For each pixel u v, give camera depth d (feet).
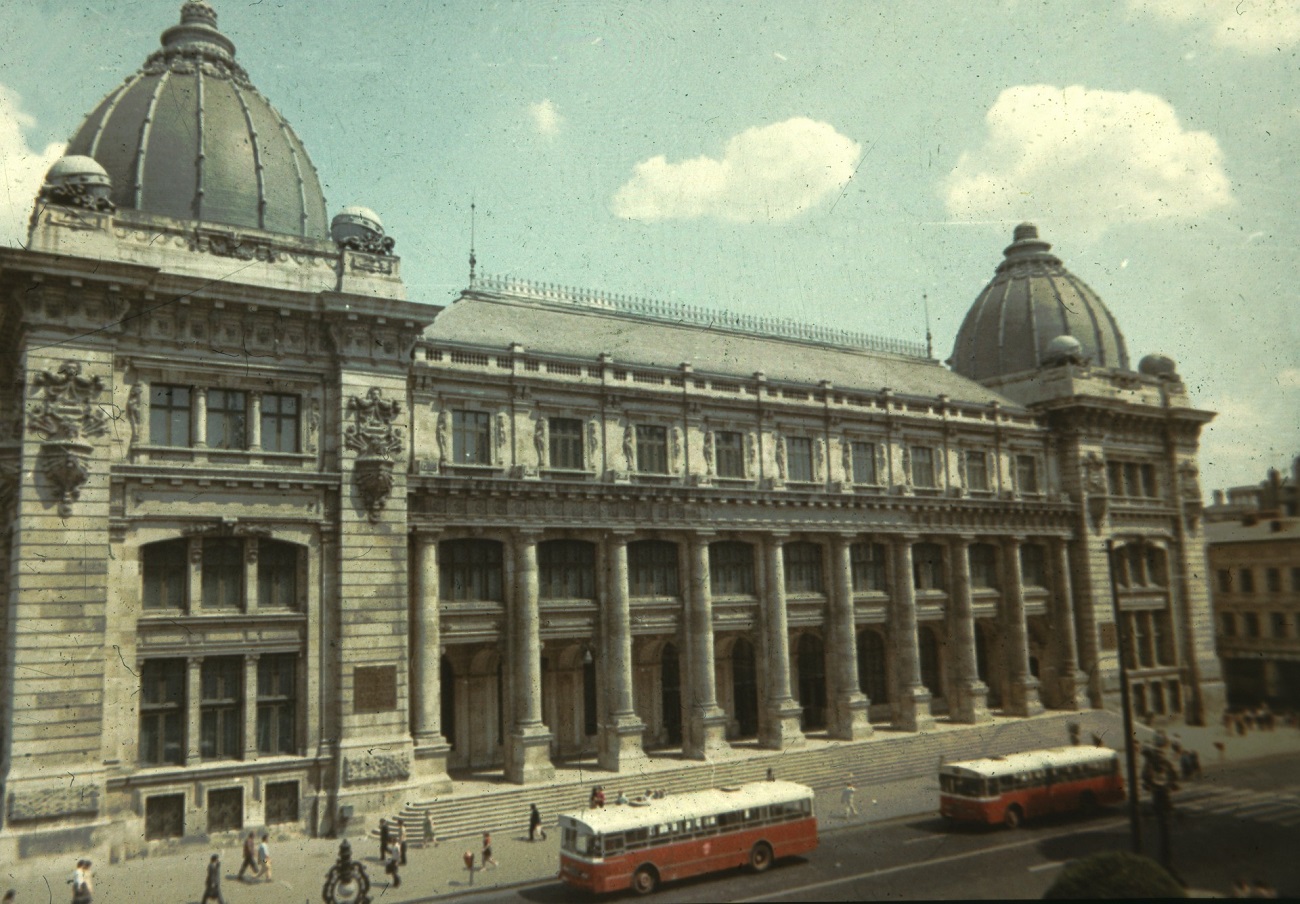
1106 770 148.56
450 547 164.96
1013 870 117.39
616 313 215.51
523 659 163.53
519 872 125.39
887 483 221.05
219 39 164.96
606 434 181.68
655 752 189.47
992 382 277.44
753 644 199.21
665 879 118.01
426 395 162.71
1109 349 281.54
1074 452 251.80
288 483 143.13
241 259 144.77
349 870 112.68
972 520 231.09
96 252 133.08
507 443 170.19
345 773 139.44
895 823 147.84
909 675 214.48
